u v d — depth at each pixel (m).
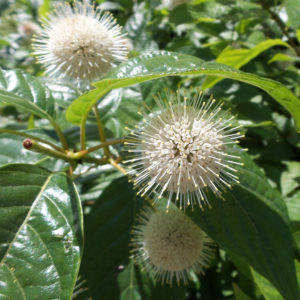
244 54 0.14
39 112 0.10
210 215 0.10
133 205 0.12
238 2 0.15
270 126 0.15
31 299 0.07
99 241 0.12
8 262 0.07
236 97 0.15
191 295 0.16
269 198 0.10
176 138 0.09
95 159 0.10
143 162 0.09
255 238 0.10
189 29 0.18
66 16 0.12
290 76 0.16
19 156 0.12
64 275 0.07
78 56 0.11
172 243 0.11
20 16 0.37
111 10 0.24
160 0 0.21
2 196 0.08
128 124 0.12
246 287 0.12
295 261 0.10
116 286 0.11
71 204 0.08
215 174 0.09
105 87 0.08
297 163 0.15
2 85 0.10
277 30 0.17
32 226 0.08
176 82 0.16
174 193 0.10
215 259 0.15
